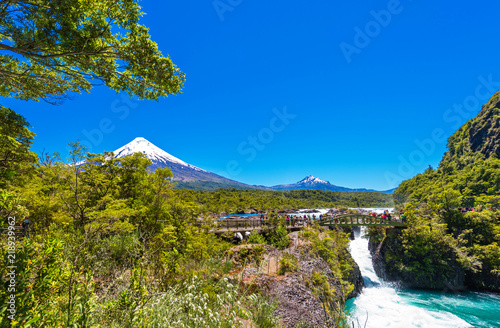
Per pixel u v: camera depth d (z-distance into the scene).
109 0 5.25
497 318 17.20
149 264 3.74
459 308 19.02
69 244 4.24
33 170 8.95
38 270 2.17
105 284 4.31
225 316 3.92
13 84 6.29
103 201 9.50
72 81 6.62
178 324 3.16
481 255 24.69
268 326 5.61
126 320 2.64
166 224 10.58
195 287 3.90
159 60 6.09
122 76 6.43
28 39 4.97
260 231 21.25
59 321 2.18
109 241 6.71
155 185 12.52
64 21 5.00
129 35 5.89
